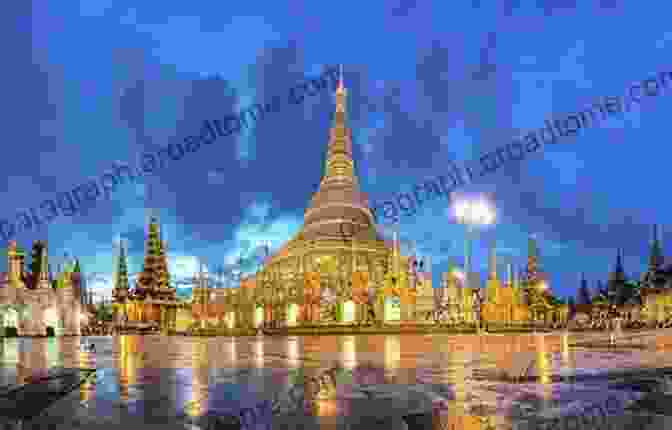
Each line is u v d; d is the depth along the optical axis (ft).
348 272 290.97
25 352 134.00
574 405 41.81
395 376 62.75
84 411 41.70
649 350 106.93
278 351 119.85
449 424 35.76
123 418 38.91
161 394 50.49
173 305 487.20
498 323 266.36
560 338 178.29
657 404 41.75
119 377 66.23
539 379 57.77
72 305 373.20
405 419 37.58
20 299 345.72
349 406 42.60
